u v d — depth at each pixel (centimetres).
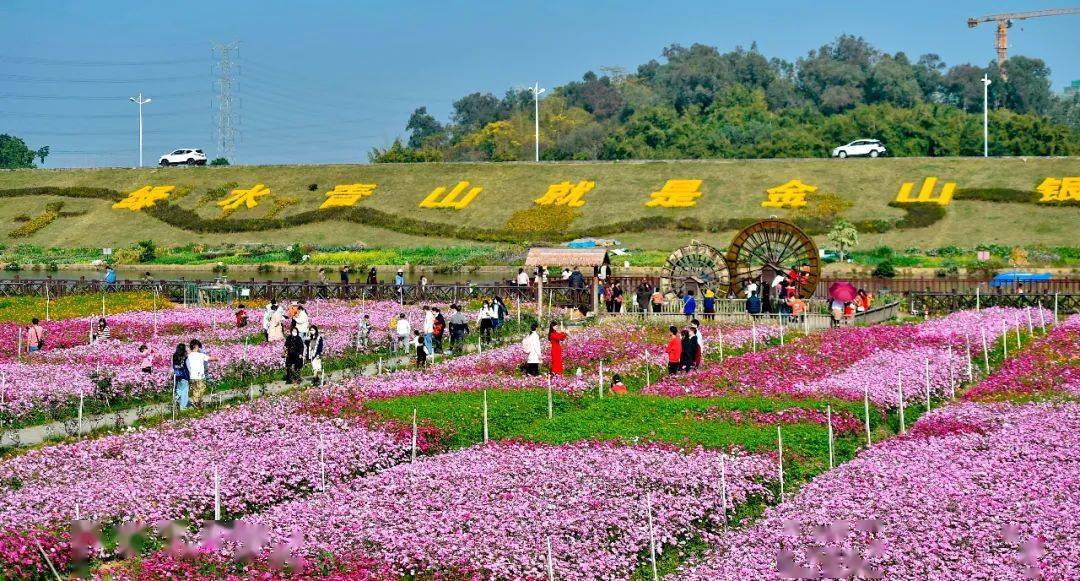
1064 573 2228
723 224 11569
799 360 4712
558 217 12206
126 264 11469
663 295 6656
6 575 2444
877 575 2283
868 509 2623
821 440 3394
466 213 12731
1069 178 11850
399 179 14000
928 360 4359
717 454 3194
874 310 6116
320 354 4722
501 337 5781
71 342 5734
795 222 11412
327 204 13275
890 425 3750
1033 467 2931
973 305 6556
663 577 2444
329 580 2395
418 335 4978
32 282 8162
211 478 3006
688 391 4234
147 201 13850
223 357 4897
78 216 13675
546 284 7294
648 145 19700
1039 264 9438
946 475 2872
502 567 2425
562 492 2881
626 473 2994
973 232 10831
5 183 14975
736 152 18475
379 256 11019
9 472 3122
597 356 5059
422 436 3491
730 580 2305
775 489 2992
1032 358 4666
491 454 3250
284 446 3350
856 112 18850
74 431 3769
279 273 10462
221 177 14588
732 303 6450
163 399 4409
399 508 2788
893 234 10981
